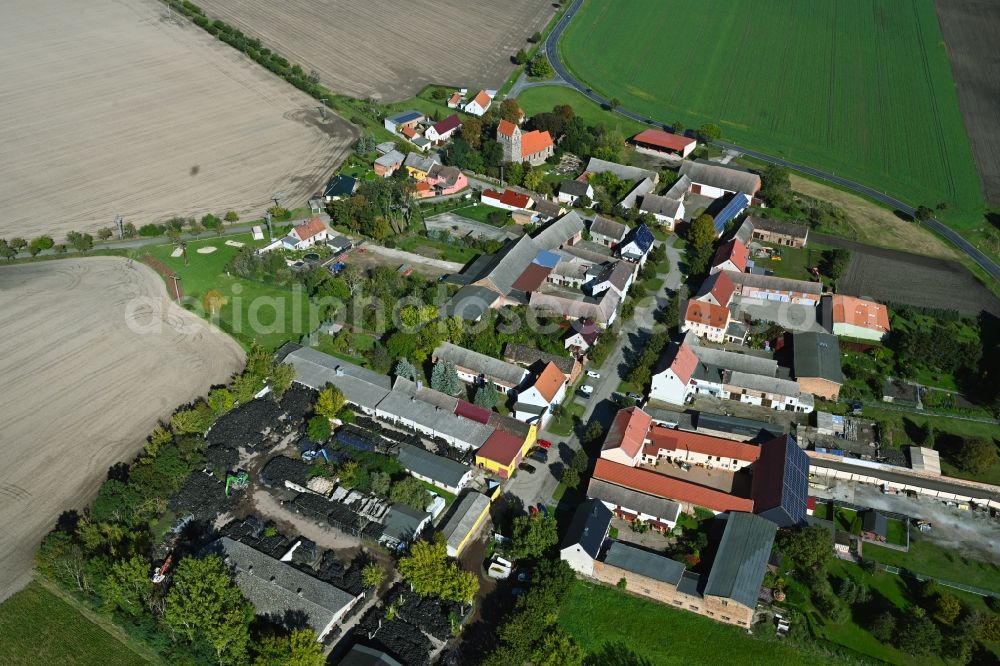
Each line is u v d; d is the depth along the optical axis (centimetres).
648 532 13488
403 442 15088
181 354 17338
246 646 11206
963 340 18238
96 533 12644
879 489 14525
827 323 18350
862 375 16950
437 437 15275
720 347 17850
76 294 19300
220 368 16950
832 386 16262
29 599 12206
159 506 13662
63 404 15900
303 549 12812
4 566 12675
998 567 13075
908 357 17312
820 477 14750
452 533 13062
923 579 12781
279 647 10850
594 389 16738
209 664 11100
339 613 11756
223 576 11494
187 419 14750
